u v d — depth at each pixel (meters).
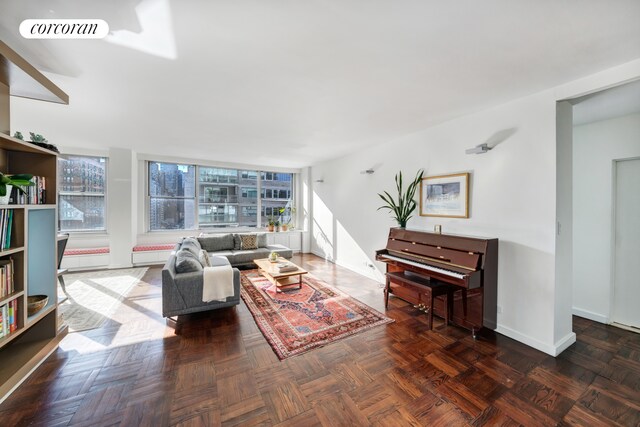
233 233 6.10
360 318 3.00
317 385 1.87
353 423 1.54
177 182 6.06
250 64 1.91
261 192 7.06
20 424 1.50
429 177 3.45
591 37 1.59
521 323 2.49
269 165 6.90
